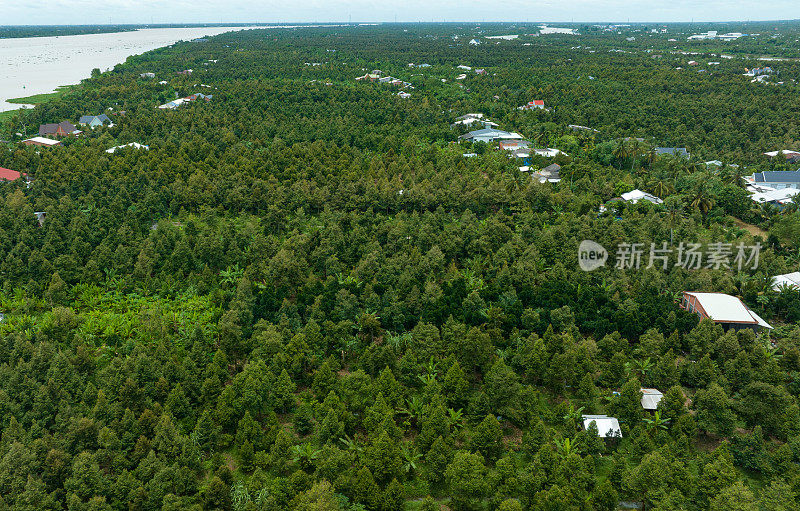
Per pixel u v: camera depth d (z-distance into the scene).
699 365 71.81
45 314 85.69
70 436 57.94
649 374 72.25
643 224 113.88
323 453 58.09
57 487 54.81
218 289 94.38
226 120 198.38
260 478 55.47
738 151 170.25
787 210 126.38
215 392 67.00
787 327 84.19
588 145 176.88
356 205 128.88
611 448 63.81
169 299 92.81
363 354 73.31
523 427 66.31
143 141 183.00
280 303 87.81
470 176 145.50
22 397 64.12
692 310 88.12
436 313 82.88
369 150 181.88
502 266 101.94
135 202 132.88
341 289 88.69
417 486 58.44
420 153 172.50
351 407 66.06
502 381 64.88
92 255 101.25
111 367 68.06
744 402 64.62
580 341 80.38
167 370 68.12
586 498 52.84
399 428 62.31
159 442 58.06
